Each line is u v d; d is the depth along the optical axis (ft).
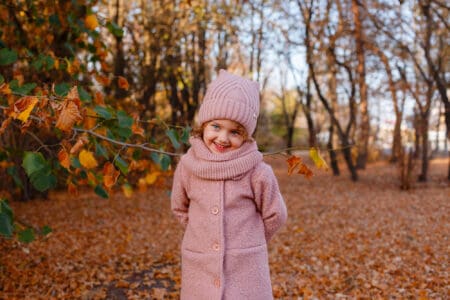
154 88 40.32
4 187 27.53
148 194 39.70
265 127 81.00
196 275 6.70
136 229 25.62
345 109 77.36
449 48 43.21
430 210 29.99
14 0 14.74
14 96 8.63
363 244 21.01
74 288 14.02
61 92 9.18
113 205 33.86
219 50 45.24
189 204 7.28
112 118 9.04
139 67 38.86
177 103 43.47
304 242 21.94
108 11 36.94
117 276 15.65
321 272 16.62
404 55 41.83
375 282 14.89
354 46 44.80
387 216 28.50
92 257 18.35
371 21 40.63
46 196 34.91
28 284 14.14
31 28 14.29
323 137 78.64
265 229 7.10
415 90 48.57
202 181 6.84
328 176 55.88
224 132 6.79
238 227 6.65
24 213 29.22
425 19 42.22
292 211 31.65
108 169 8.27
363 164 65.36
